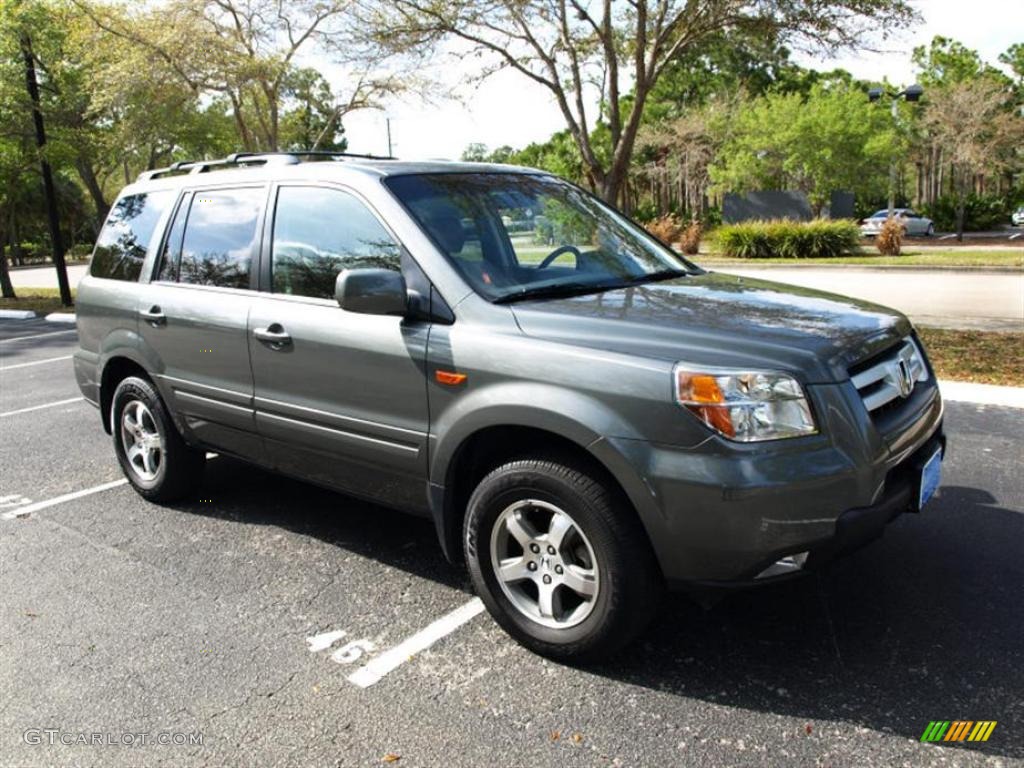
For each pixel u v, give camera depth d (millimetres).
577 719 2748
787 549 2621
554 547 3006
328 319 3611
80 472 5660
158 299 4535
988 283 15336
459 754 2594
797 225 24250
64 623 3510
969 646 3074
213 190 4430
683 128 38812
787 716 2713
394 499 3590
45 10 15492
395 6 10492
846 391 2742
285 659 3186
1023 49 48812
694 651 3127
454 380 3139
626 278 3760
